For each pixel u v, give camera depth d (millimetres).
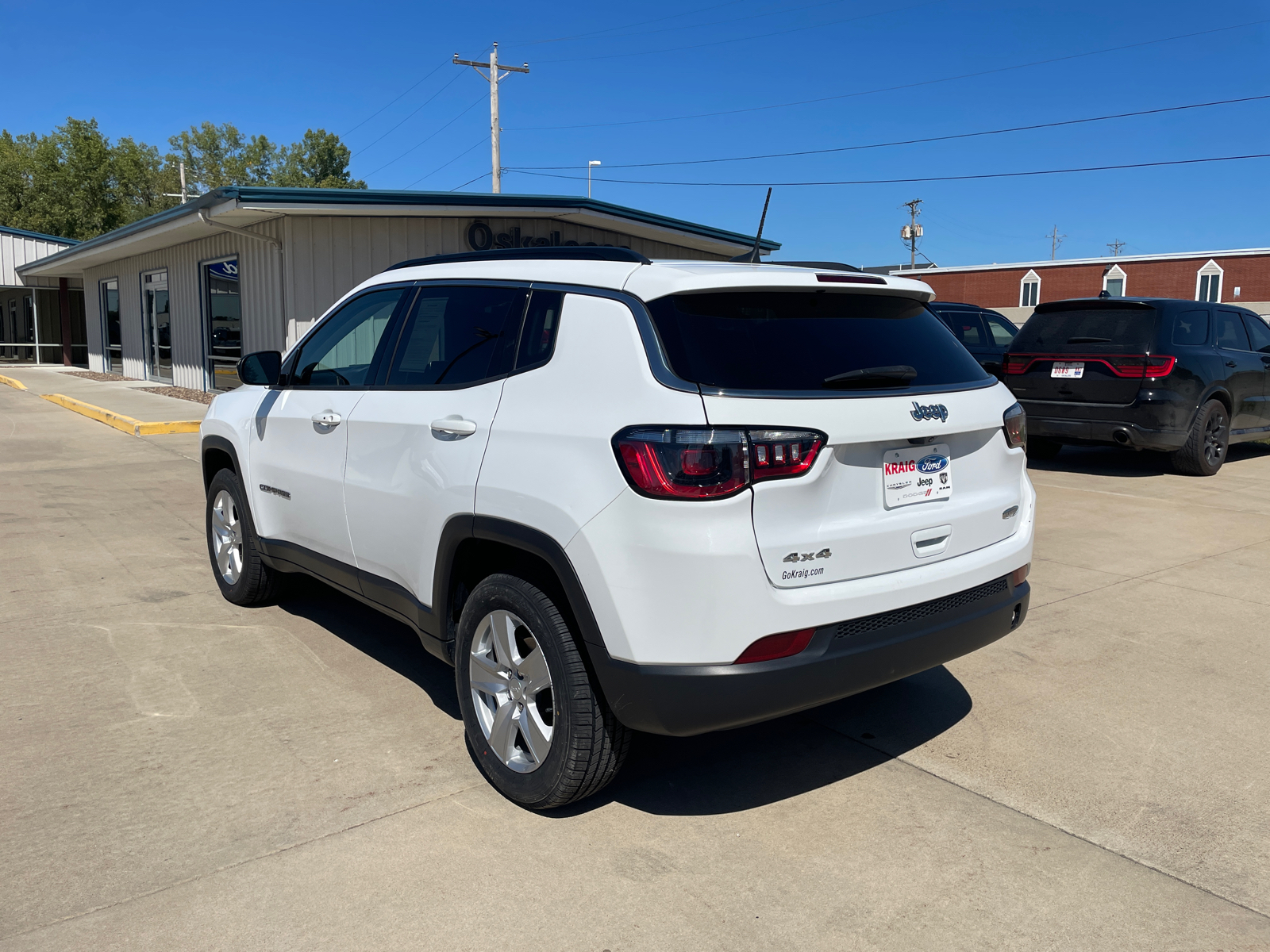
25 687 3965
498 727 3051
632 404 2602
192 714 3715
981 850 2811
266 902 2520
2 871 2643
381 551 3617
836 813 3021
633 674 2574
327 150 76938
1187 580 5691
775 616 2543
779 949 2355
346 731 3580
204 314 18016
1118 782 3236
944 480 3014
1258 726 3695
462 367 3299
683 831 2910
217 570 5289
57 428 13406
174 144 82500
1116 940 2395
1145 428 8875
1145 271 42188
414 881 2625
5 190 48156
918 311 3281
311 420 4070
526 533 2812
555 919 2465
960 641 3037
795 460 2555
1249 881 2656
